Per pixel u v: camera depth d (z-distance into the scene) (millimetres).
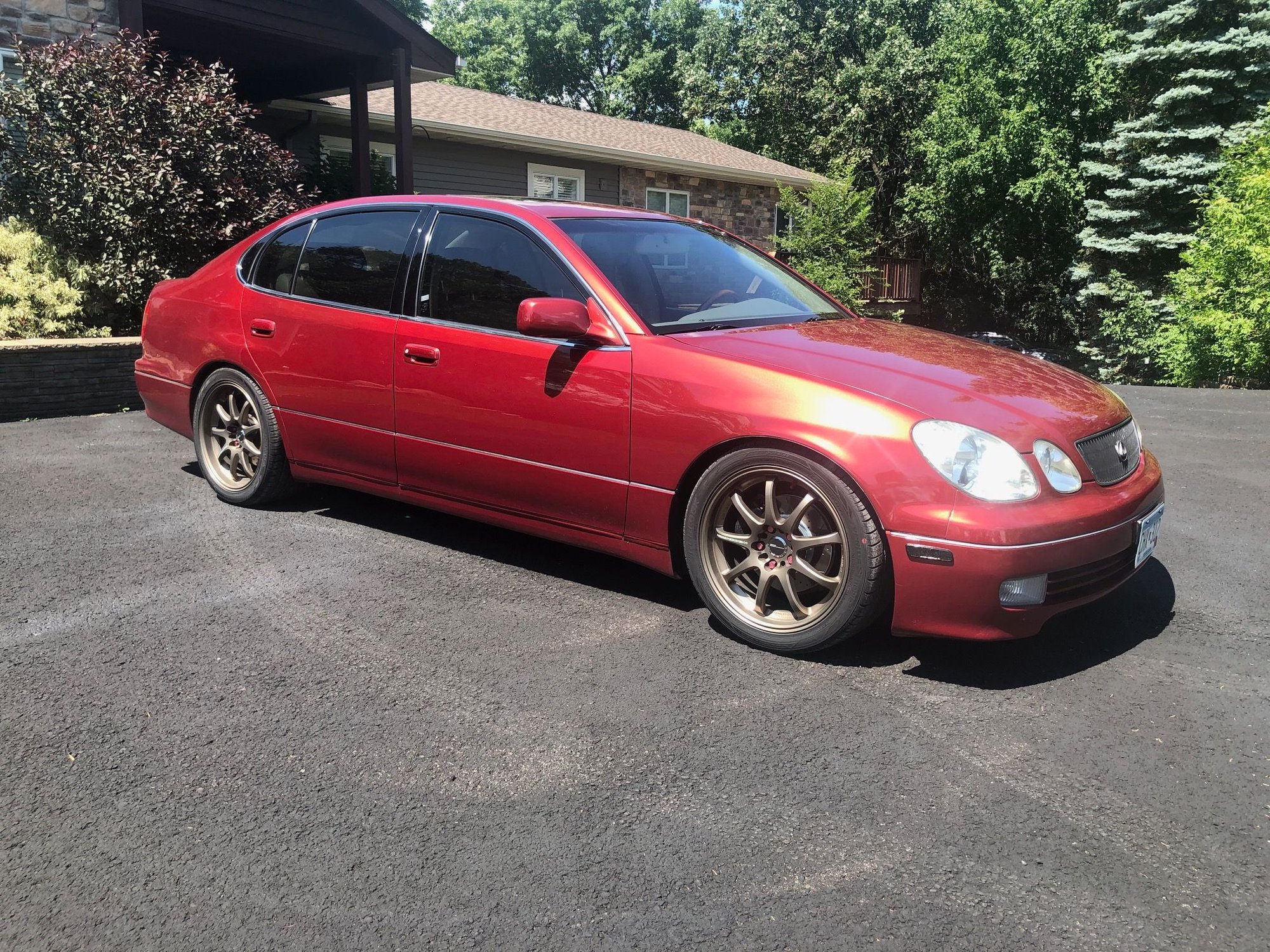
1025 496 2807
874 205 31047
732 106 35062
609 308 3453
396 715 2717
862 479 2842
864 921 1892
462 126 15953
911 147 29516
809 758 2490
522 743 2568
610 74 43250
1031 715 2727
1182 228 20297
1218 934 1854
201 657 3084
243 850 2113
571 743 2564
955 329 29828
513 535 4449
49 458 5801
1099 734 2613
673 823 2217
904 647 3211
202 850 2113
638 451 3316
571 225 3793
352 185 13234
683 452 3209
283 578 3822
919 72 29484
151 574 3834
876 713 2738
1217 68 19938
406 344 3930
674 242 4078
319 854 2102
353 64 13039
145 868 2055
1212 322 13328
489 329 3717
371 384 4066
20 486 5137
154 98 8430
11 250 7883
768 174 22219
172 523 4535
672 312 3580
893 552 2840
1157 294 20266
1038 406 3066
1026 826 2199
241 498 4785
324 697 2818
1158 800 2299
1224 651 3158
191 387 4895
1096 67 23844
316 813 2250
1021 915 1906
